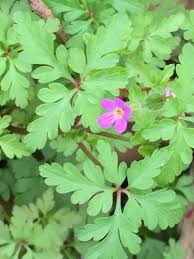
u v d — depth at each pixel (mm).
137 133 153
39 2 175
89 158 178
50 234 176
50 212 189
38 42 153
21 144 157
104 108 150
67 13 176
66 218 184
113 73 154
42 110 152
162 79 159
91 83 154
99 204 153
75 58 154
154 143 156
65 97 153
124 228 154
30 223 173
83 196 152
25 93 160
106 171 154
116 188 156
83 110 152
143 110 152
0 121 158
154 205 155
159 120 152
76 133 172
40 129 152
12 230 172
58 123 160
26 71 160
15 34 158
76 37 177
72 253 192
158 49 176
